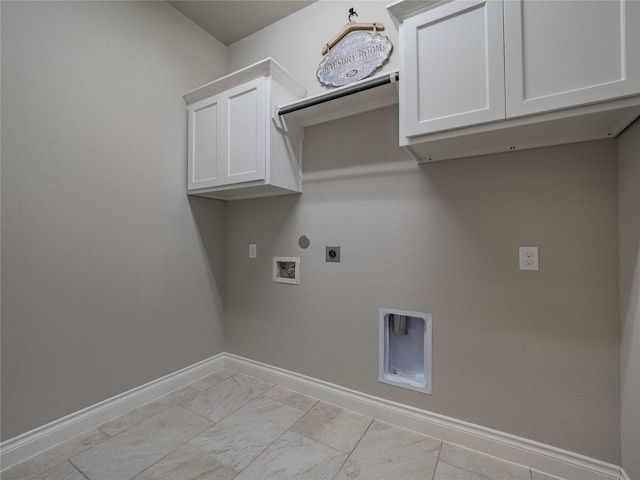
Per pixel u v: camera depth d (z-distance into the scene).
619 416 1.24
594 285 1.28
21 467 1.39
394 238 1.73
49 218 1.52
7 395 1.40
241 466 1.40
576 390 1.32
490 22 1.14
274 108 1.84
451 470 1.38
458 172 1.56
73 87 1.60
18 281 1.42
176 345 2.14
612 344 1.25
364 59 1.86
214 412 1.85
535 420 1.39
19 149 1.42
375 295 1.79
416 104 1.28
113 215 1.79
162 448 1.52
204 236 2.34
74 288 1.62
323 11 2.05
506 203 1.45
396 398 1.74
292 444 1.55
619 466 1.24
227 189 2.00
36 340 1.49
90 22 1.68
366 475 1.35
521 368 1.42
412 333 1.78
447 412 1.59
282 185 1.91
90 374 1.69
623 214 1.19
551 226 1.36
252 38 2.39
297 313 2.10
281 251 2.17
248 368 2.35
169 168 2.09
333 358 1.95
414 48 1.28
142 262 1.94
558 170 1.35
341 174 1.92
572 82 1.02
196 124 2.14
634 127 1.10
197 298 2.29
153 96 1.99
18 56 1.42
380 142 1.79
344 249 1.90
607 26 0.98
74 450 1.50
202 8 2.14
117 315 1.81
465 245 1.54
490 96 1.14
